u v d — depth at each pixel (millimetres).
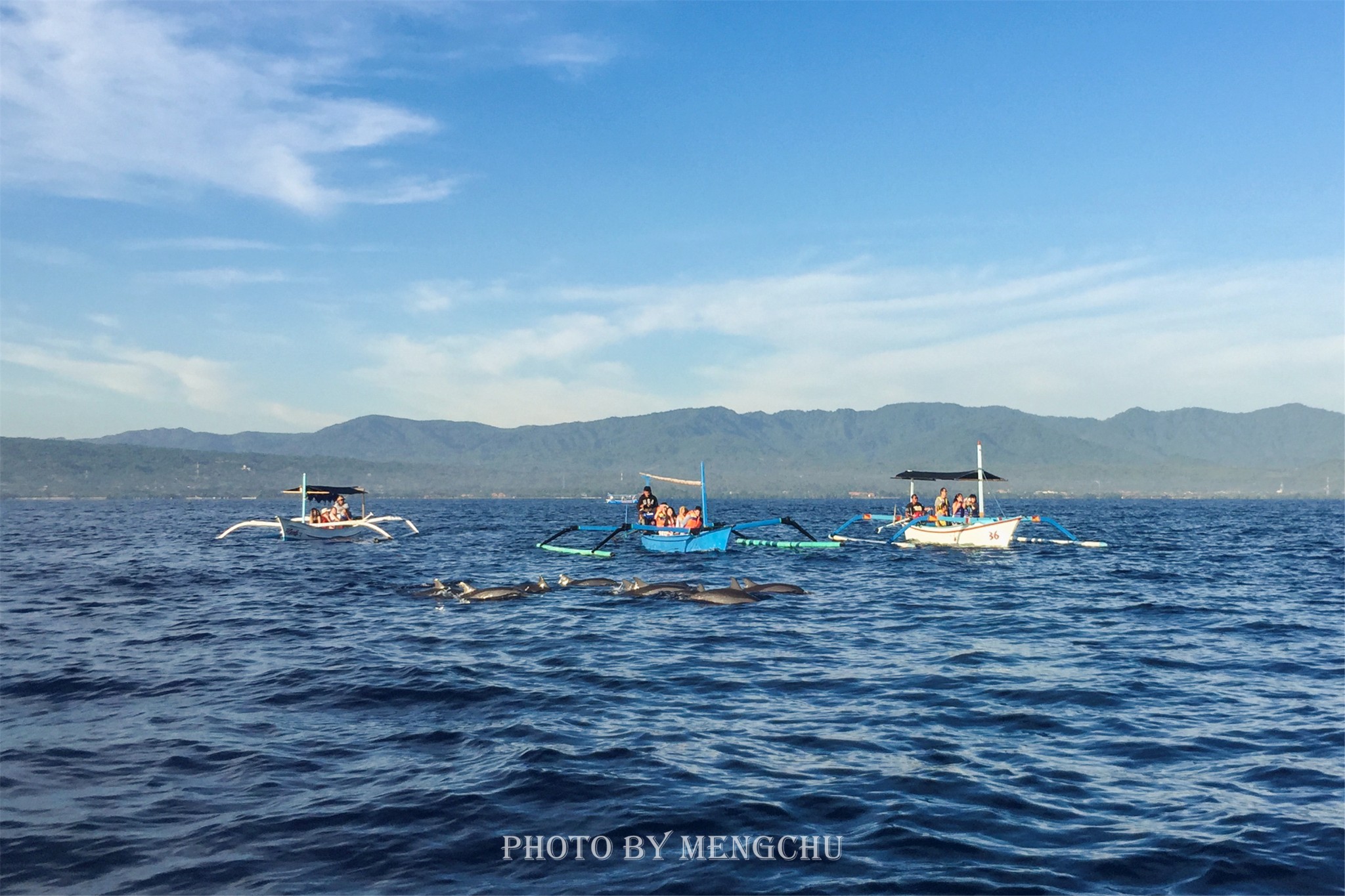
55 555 44938
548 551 44719
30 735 11516
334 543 53969
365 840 8156
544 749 10867
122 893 7086
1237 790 9516
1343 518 120500
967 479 46750
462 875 7438
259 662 16266
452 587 26250
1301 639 18938
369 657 16734
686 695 13781
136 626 20812
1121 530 74188
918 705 13156
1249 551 46875
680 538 40469
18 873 7418
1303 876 7438
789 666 15938
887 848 7988
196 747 11016
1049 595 26375
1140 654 17188
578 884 7277
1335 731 11750
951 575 32312
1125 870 7547
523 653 17125
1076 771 10117
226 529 78688
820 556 40188
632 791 9422
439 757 10602
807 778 9875
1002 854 7875
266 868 7551
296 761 10477
